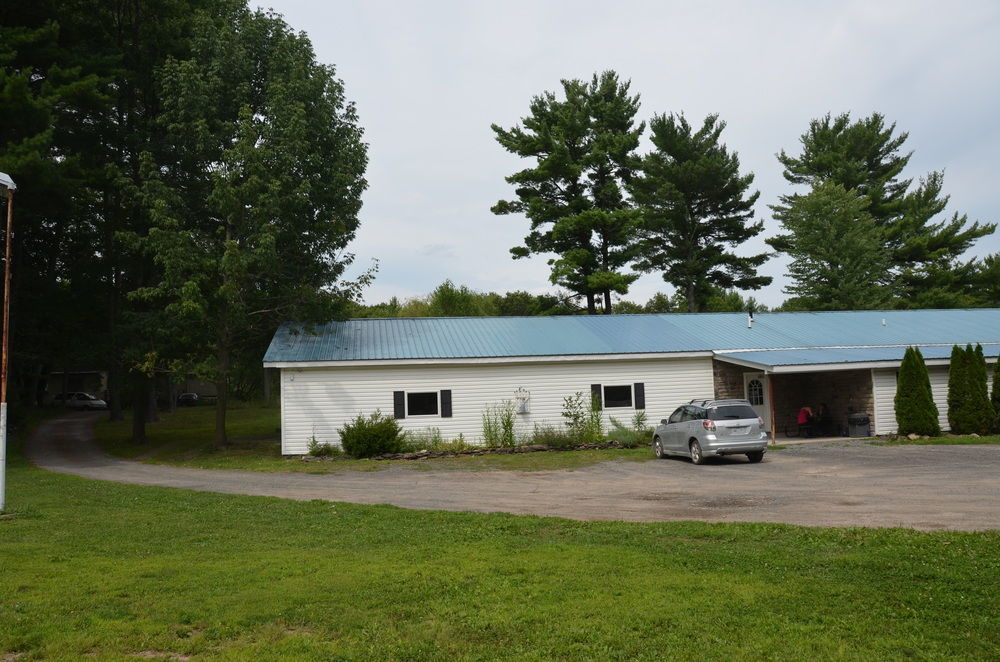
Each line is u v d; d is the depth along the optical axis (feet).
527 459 71.00
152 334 87.51
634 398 86.43
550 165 140.15
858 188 178.81
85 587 23.30
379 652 17.97
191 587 23.49
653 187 161.58
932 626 19.16
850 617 19.94
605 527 33.78
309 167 85.56
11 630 19.10
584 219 140.26
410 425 81.51
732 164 160.45
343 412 80.48
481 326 95.45
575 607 21.09
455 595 22.52
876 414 83.25
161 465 75.61
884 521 33.58
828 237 160.25
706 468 60.23
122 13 99.76
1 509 39.45
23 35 82.69
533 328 94.89
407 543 30.91
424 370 82.28
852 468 55.67
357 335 89.61
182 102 82.43
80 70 86.07
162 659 17.51
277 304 88.89
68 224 102.42
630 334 93.35
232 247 75.97
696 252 165.27
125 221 97.40
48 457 87.76
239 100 85.35
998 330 100.73
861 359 81.97
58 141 92.48
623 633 18.99
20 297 98.94
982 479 46.11
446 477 59.11
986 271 172.24
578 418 82.94
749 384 90.53
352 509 41.37
